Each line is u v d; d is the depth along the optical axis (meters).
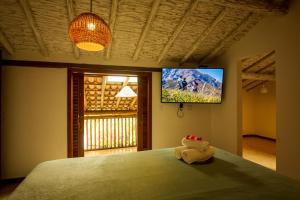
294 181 1.53
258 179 1.57
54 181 1.54
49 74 3.45
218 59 4.15
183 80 3.84
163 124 4.11
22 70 3.31
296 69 2.58
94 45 1.75
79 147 3.68
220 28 3.19
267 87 7.11
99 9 2.58
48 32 2.89
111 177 1.61
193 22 2.99
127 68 3.84
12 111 3.27
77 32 1.58
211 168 1.82
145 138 4.05
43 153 3.41
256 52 3.20
